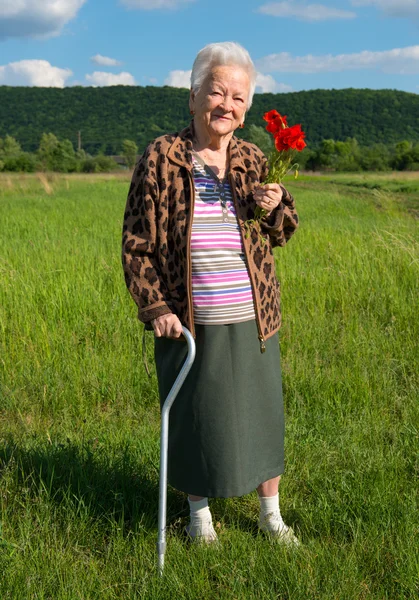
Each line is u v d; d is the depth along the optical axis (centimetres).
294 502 290
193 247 238
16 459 322
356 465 316
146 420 380
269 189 239
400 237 876
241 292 245
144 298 238
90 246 858
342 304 575
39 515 276
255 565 241
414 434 347
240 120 246
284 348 486
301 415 377
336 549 251
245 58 239
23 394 414
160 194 239
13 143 10825
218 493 248
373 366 438
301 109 19662
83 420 386
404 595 230
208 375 244
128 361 450
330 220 1315
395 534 259
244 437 250
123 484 295
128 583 232
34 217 1339
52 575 236
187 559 247
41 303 558
